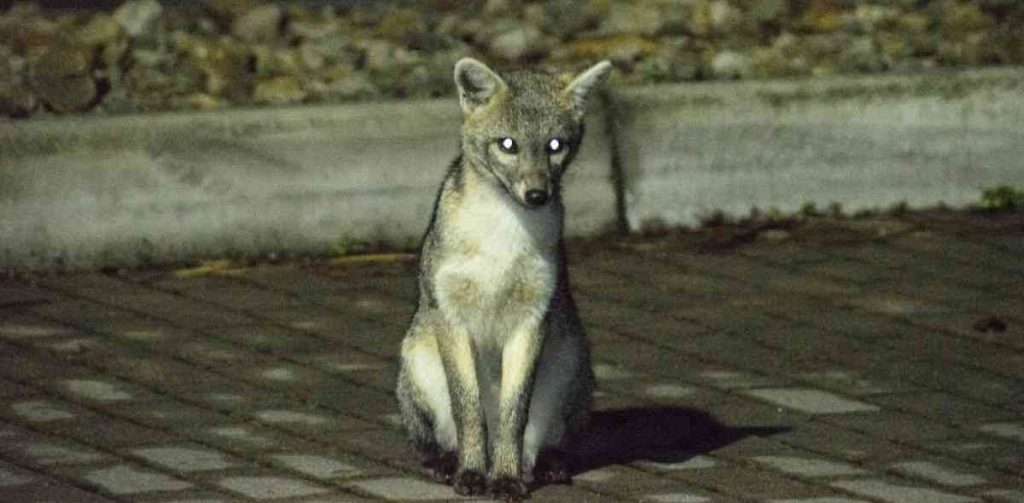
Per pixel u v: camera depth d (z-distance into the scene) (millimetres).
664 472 10547
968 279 13977
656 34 17984
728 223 14969
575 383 10719
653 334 12906
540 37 17734
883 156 15211
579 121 10711
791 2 18891
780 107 15023
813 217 15086
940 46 17203
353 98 15773
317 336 12805
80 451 10656
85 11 18609
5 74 15969
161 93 16047
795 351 12641
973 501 10062
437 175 14445
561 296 10625
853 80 15133
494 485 10180
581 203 14672
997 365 12438
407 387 10688
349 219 14391
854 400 11789
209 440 10891
